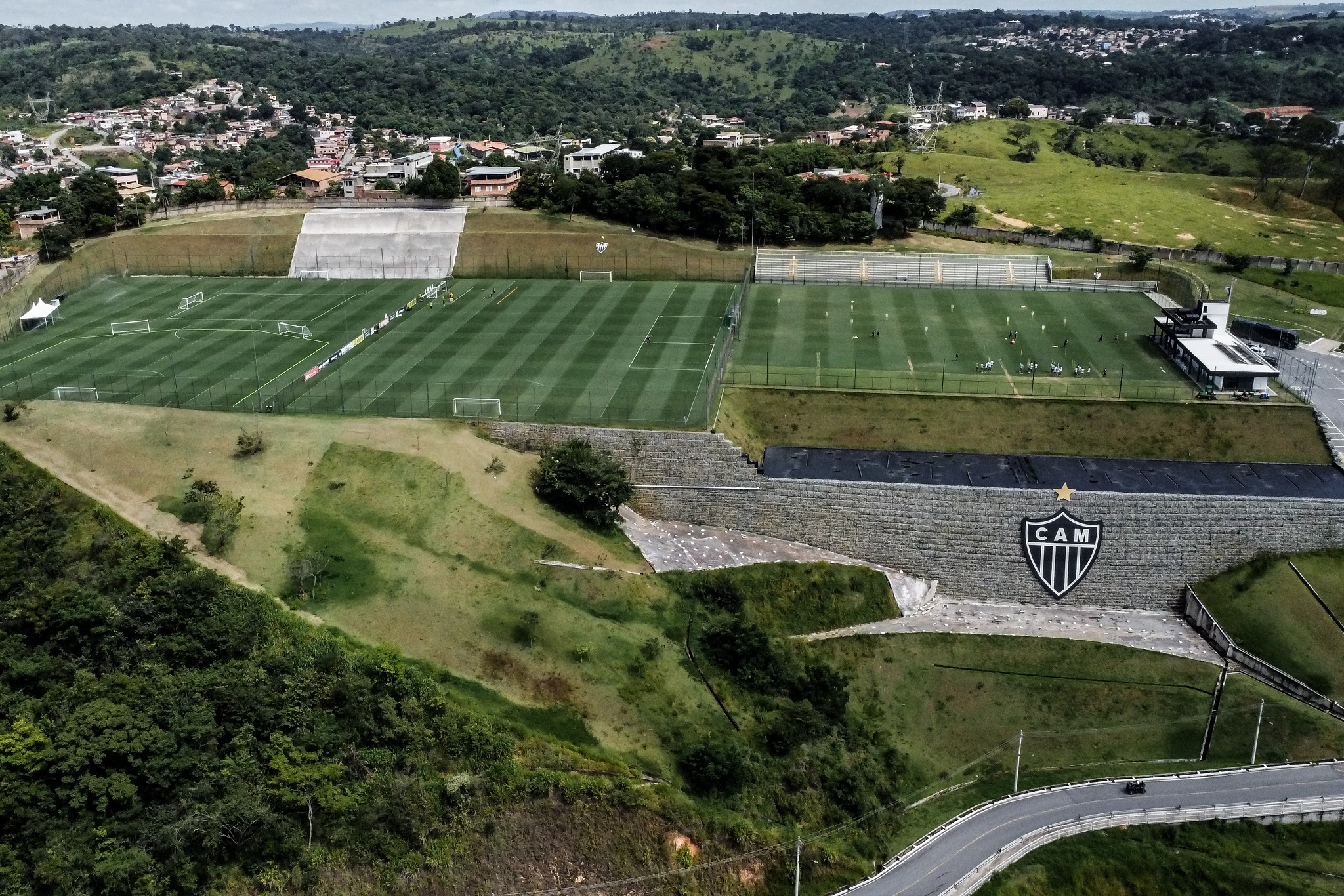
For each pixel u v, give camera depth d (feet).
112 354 432.66
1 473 308.40
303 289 549.13
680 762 243.81
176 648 241.35
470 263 574.15
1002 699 283.18
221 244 590.96
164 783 208.95
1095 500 310.86
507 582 283.79
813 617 307.17
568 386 383.65
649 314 486.38
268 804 212.23
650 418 348.18
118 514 293.02
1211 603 307.99
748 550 323.16
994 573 320.29
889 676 289.12
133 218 611.06
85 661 240.53
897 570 325.62
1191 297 481.05
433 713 237.86
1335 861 234.99
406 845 217.77
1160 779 258.98
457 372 402.31
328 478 315.99
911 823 247.70
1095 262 558.15
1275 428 345.51
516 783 226.99
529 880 219.41
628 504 338.13
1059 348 426.10
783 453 347.56
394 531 296.30
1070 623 310.04
